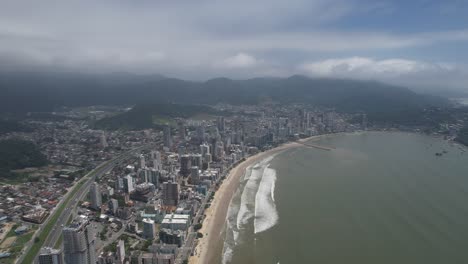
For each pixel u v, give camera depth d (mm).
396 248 185000
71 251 153375
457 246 184750
